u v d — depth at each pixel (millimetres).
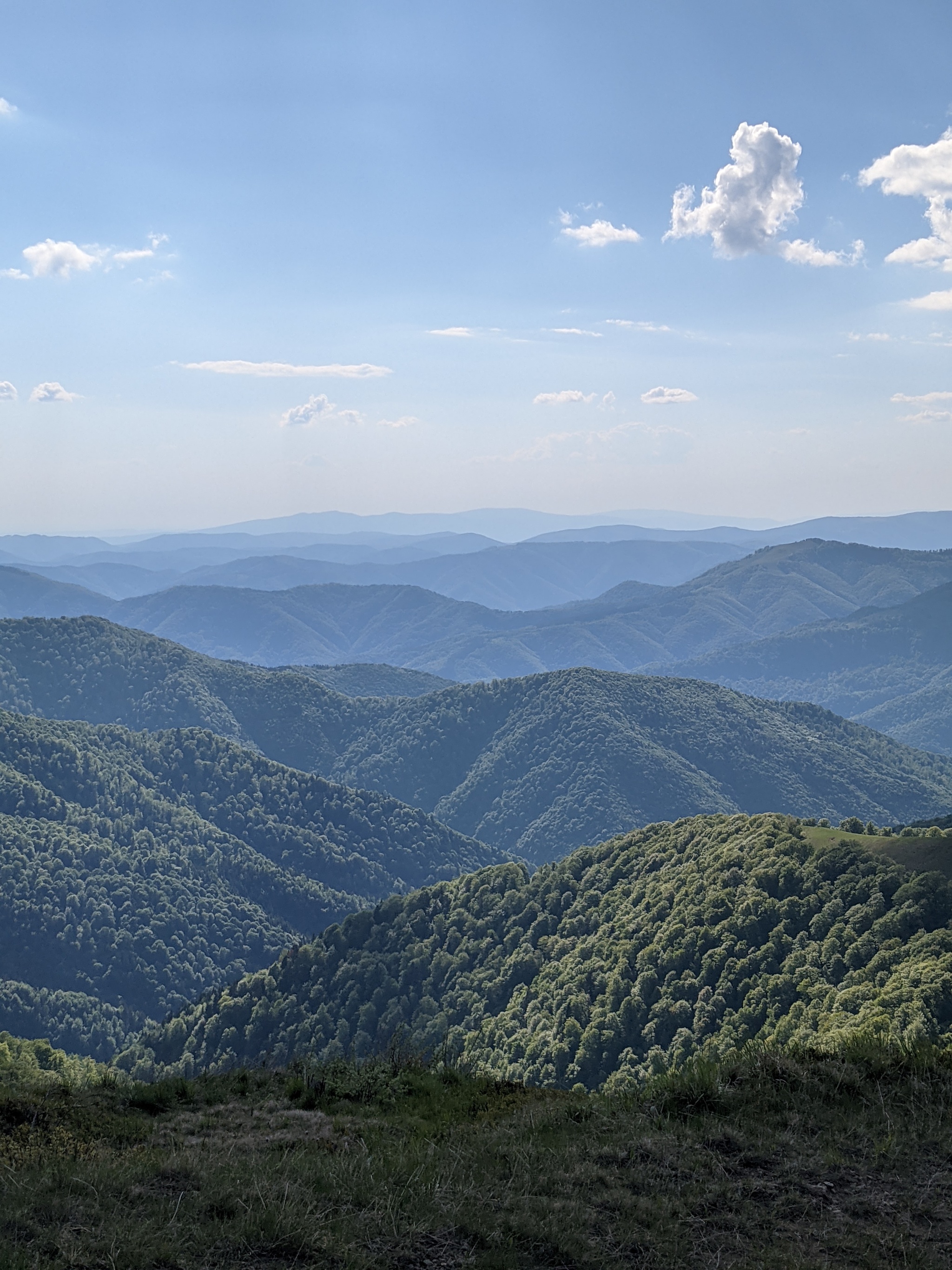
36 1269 6309
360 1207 7633
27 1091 11797
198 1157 8820
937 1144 8758
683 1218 7488
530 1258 6922
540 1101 11703
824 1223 7406
